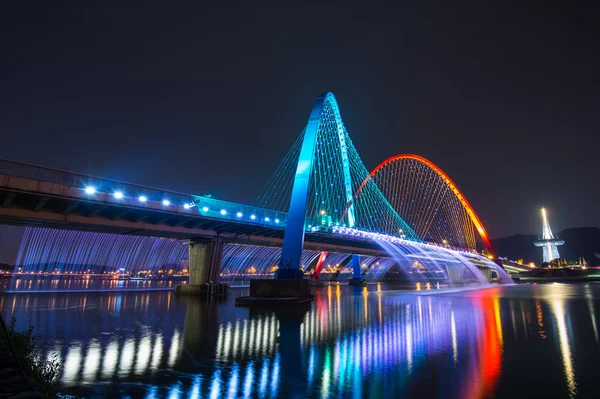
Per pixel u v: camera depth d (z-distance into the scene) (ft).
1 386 24.58
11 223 111.34
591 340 50.80
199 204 132.16
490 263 372.38
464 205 408.46
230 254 207.31
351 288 238.48
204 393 31.45
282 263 124.36
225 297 140.26
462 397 29.89
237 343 51.44
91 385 33.35
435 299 130.52
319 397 30.40
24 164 92.58
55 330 61.16
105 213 115.55
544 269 465.06
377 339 53.83
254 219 150.00
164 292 168.55
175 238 151.84
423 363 39.91
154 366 39.47
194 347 48.83
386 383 33.55
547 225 641.40
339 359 42.19
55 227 120.98
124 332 59.82
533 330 59.31
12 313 83.76
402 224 330.13
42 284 271.28
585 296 138.92
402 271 387.55
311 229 183.01
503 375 35.27
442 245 342.85
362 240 221.25
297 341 52.95
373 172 316.19
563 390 31.12
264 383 33.91
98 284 284.82
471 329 61.31
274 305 107.14
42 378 28.60
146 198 116.37
